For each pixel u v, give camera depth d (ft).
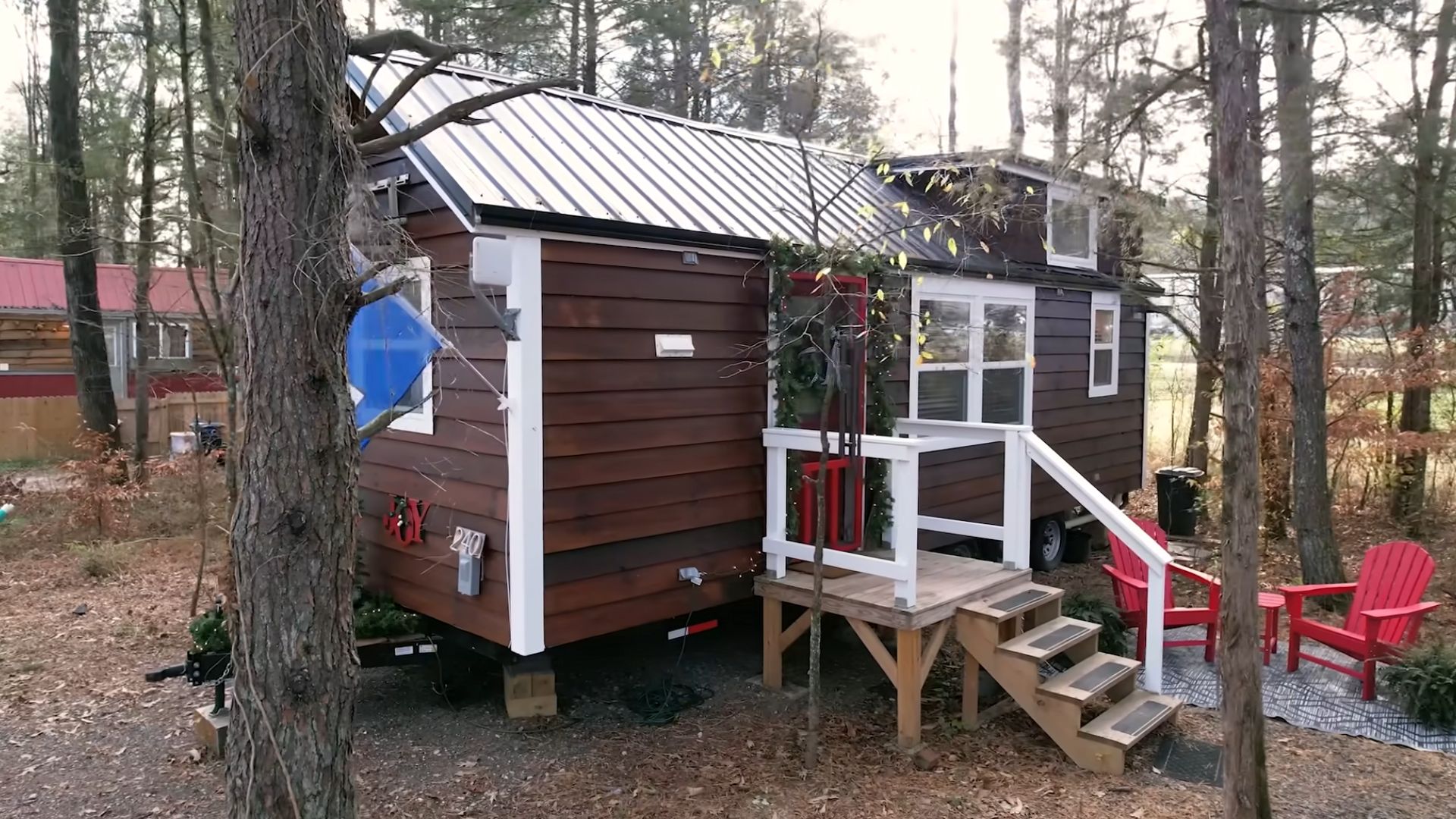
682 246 18.99
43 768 16.33
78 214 40.98
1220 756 17.17
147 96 36.94
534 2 46.78
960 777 16.33
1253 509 12.76
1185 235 30.30
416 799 15.35
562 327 17.11
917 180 30.40
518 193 16.96
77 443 36.65
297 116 10.63
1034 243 31.86
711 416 19.86
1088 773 16.52
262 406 10.56
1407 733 18.21
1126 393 37.68
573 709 19.51
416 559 19.65
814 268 20.52
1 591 27.94
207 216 22.48
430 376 19.06
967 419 28.55
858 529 22.29
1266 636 22.45
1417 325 38.32
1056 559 33.55
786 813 14.83
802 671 22.06
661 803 15.20
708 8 50.44
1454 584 28.55
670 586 19.21
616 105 25.00
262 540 10.52
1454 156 32.09
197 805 15.03
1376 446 36.35
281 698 10.50
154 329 63.67
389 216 19.16
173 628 24.40
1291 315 28.04
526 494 16.65
